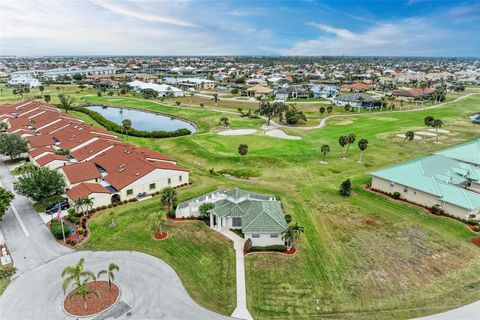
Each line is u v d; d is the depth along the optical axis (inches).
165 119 5315.0
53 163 2593.5
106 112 5925.2
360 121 4776.1
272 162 2950.3
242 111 5526.6
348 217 1962.4
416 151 3304.6
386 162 2965.1
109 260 1521.9
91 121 4810.5
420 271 1475.1
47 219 1903.3
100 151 2824.8
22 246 1627.7
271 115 4527.6
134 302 1253.7
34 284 1348.4
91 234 1747.0
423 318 1198.3
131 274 1419.8
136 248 1625.2
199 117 5162.4
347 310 1243.8
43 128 3750.0
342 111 5629.9
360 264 1521.9
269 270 1471.5
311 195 2271.2
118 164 2484.0
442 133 4067.4
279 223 1676.9
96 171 2380.7
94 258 1535.4
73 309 1211.2
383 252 1616.6
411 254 1599.4
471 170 2384.4
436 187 2052.2
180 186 2427.4
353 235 1766.7
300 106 6136.8
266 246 1638.8
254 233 1632.6
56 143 3265.3
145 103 6510.8
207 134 3993.6
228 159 3053.6
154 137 3951.8
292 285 1376.7
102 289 1317.7
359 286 1374.3
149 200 2185.0
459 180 2253.9
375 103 5900.6
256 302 1278.3
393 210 2044.8
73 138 3262.8
